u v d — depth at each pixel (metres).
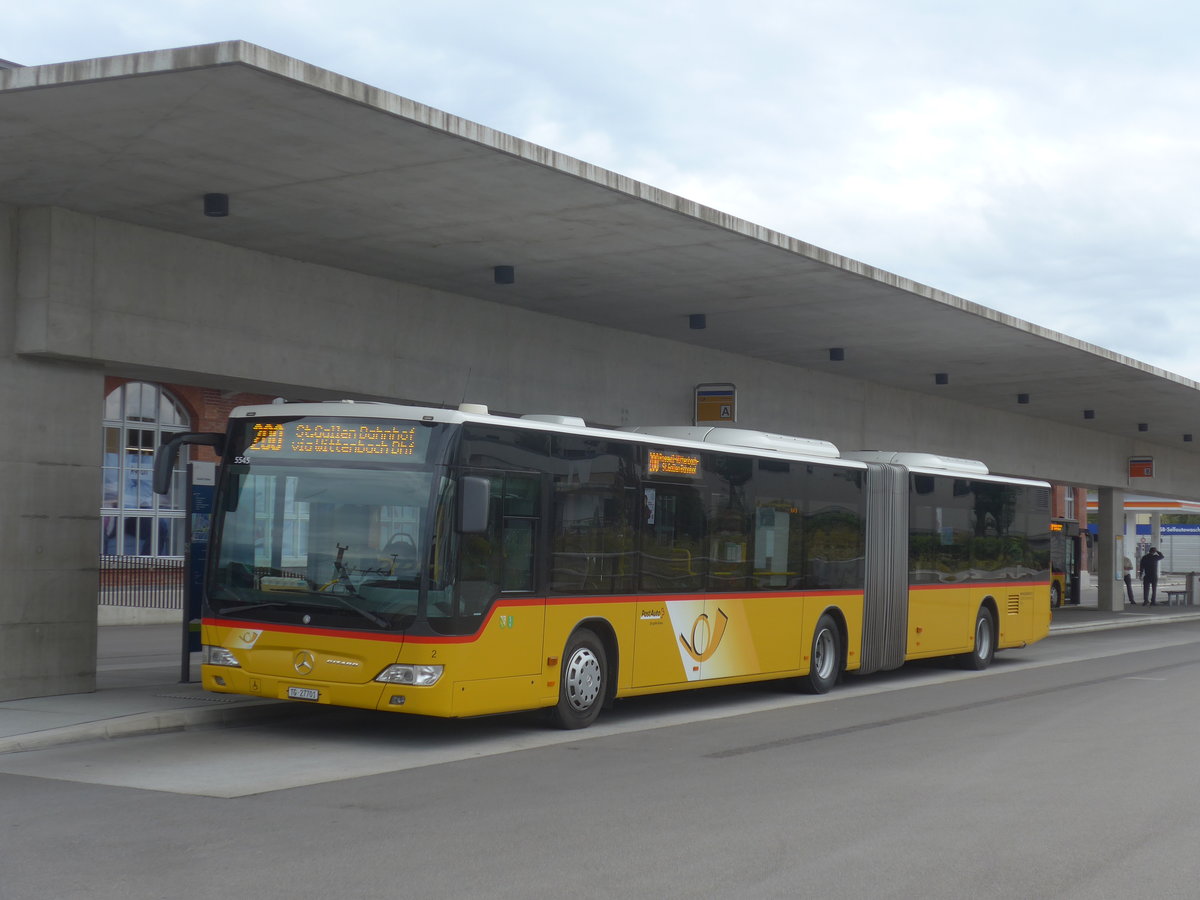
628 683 14.29
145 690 14.95
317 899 6.85
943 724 14.87
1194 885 7.47
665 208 14.34
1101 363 26.02
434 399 18.53
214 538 12.79
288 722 13.78
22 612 13.95
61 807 9.12
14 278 13.97
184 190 13.45
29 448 14.05
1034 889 7.34
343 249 16.08
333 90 10.66
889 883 7.43
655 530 14.74
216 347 15.57
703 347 23.95
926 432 31.33
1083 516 79.44
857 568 18.89
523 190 13.62
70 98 10.78
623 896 7.04
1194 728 14.62
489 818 9.09
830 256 17.14
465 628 12.05
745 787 10.53
